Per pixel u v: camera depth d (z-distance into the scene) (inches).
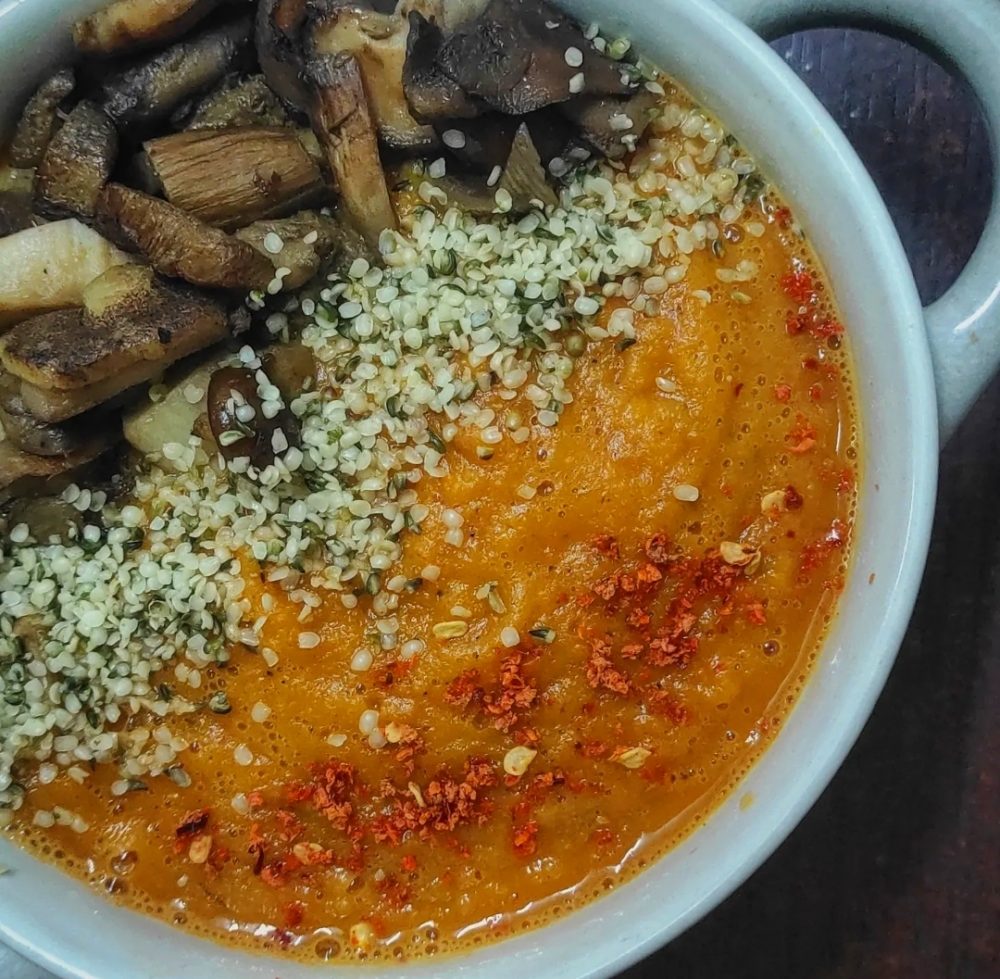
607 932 5.9
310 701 6.1
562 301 5.8
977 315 5.5
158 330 5.5
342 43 5.7
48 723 5.9
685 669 6.1
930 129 6.9
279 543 5.9
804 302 5.9
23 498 5.9
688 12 5.4
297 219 5.8
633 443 5.9
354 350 5.9
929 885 7.0
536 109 5.5
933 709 7.0
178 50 5.7
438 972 6.1
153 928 6.2
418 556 5.9
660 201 5.9
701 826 6.1
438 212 5.9
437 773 6.1
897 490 5.5
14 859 6.2
